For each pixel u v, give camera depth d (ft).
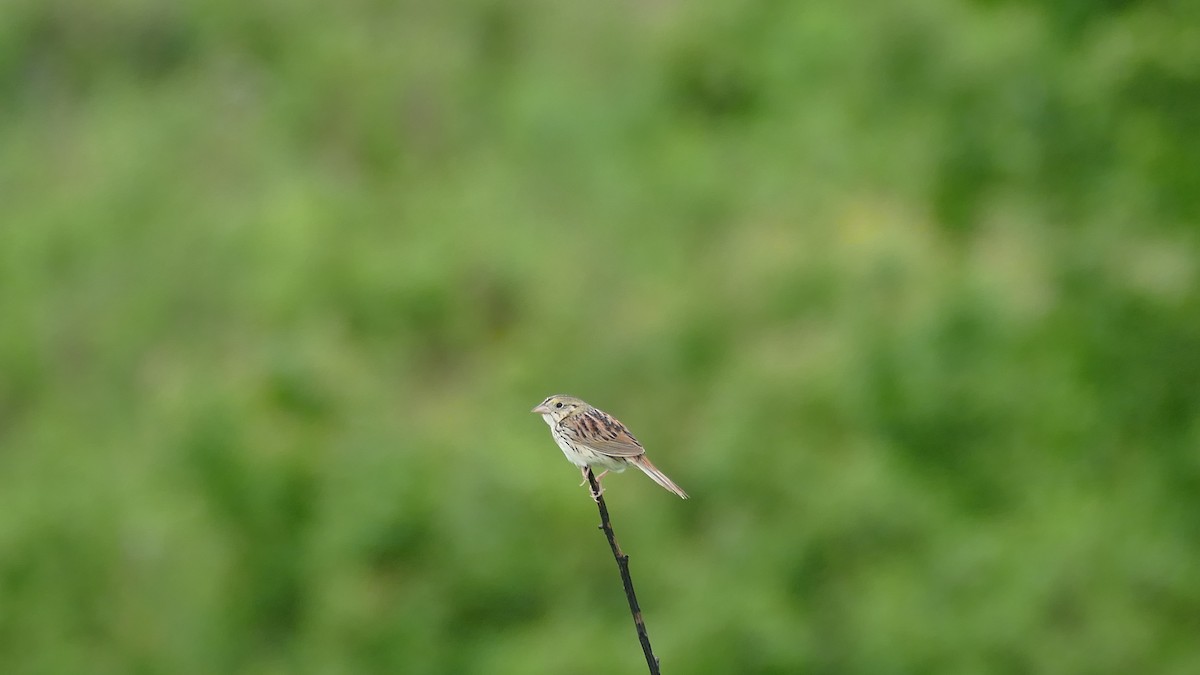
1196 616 49.83
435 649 49.78
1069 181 62.28
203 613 52.24
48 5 77.15
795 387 55.06
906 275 58.23
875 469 52.34
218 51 76.43
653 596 50.65
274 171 68.95
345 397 56.95
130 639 52.37
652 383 57.26
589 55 72.69
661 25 73.05
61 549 54.70
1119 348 56.24
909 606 49.03
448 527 52.16
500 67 73.87
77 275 66.59
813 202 64.03
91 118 74.08
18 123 74.02
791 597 50.08
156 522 54.19
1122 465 54.13
